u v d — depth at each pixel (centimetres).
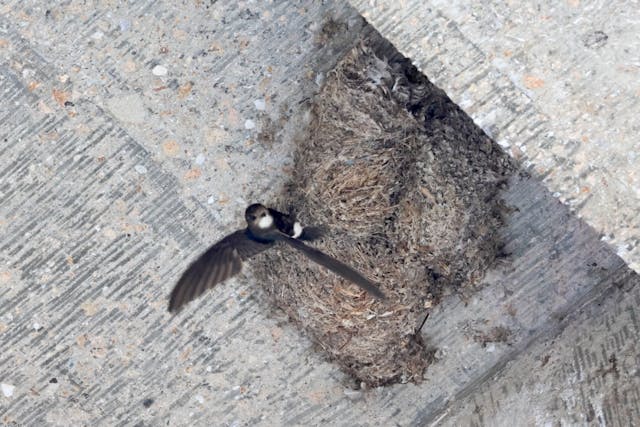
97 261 232
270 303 235
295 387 238
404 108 217
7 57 226
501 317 235
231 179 230
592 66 195
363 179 218
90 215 230
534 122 196
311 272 223
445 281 230
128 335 235
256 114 228
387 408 238
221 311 236
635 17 194
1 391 235
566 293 233
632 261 197
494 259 232
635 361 213
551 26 195
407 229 220
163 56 227
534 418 221
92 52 226
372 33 224
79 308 234
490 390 235
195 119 229
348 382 238
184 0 225
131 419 238
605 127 195
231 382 238
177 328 236
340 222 220
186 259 233
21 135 228
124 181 230
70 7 225
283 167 230
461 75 197
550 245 231
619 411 210
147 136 229
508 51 196
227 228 232
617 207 196
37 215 230
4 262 231
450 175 218
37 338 234
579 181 197
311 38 226
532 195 229
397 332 228
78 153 229
